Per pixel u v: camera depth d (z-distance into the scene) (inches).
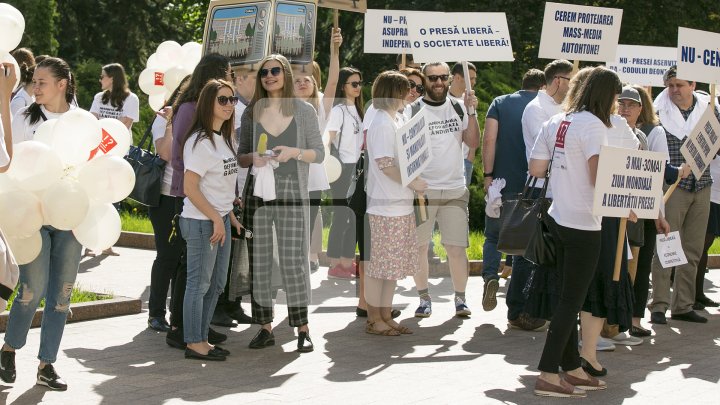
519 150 377.4
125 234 562.3
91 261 499.2
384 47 485.4
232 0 453.7
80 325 346.9
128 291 416.5
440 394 271.1
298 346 319.9
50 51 1026.7
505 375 294.5
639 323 357.4
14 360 269.1
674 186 362.3
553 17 389.4
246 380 281.9
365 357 314.2
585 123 266.2
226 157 296.4
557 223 269.1
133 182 273.9
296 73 431.8
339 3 465.1
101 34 1222.3
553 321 271.7
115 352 309.4
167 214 336.8
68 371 285.0
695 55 372.5
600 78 269.0
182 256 317.4
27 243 253.3
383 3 1039.6
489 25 406.9
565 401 268.2
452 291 443.2
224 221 302.0
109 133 279.6
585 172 266.2
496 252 377.7
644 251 355.9
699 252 386.9
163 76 454.0
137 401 256.5
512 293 359.3
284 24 448.5
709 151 359.9
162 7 1280.8
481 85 752.3
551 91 362.0
